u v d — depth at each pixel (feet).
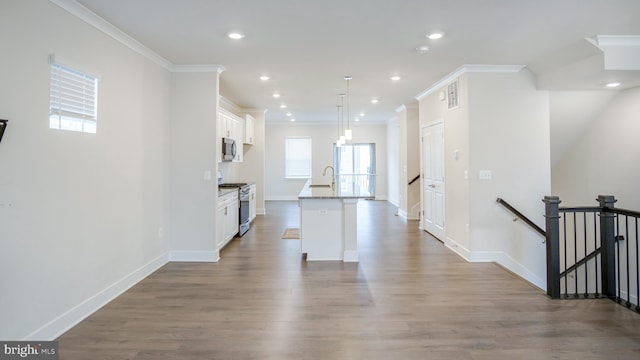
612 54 11.69
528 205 15.19
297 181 37.73
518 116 15.12
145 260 12.95
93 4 9.04
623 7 9.35
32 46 7.70
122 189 11.34
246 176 27.40
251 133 26.21
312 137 37.52
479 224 15.14
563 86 14.53
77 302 9.21
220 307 10.23
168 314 9.73
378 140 37.52
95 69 9.89
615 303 10.55
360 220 25.53
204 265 14.48
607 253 11.12
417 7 9.35
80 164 9.31
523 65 14.66
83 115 9.41
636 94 14.93
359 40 11.79
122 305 10.34
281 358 7.54
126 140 11.54
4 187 7.07
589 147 17.20
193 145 14.98
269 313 9.82
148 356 7.57
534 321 9.31
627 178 15.42
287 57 13.62
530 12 9.65
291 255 16.12
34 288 7.82
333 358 7.54
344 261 15.01
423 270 13.84
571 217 18.52
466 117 15.20
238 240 19.19
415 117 25.63
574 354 7.67
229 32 11.06
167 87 14.53
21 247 7.48
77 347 7.93
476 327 8.97
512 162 15.12
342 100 23.30
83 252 9.45
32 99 7.72
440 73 16.17
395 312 9.89
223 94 21.17
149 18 9.97
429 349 7.89
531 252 15.29
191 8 9.36
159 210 14.02
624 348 7.91
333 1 9.01
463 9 9.50
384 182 37.60
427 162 20.98
